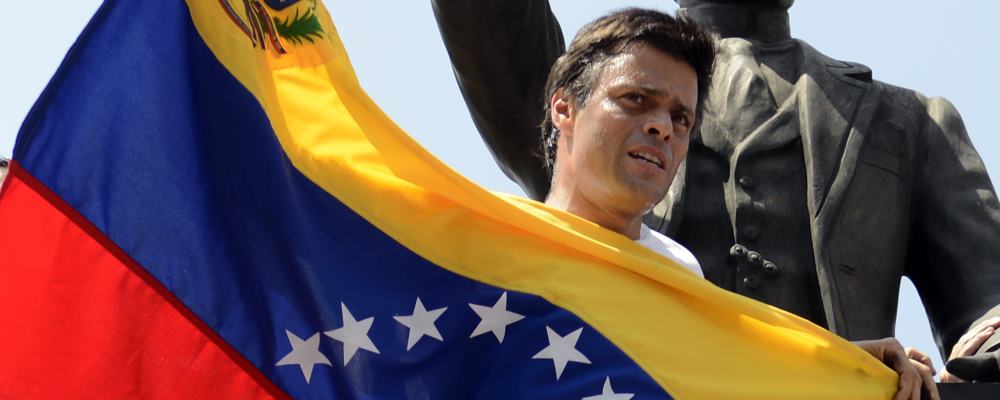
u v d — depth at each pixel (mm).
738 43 12375
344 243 10234
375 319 10109
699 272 10773
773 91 12203
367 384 10031
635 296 10305
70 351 9953
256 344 10031
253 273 10078
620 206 10453
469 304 10180
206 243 10055
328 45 10461
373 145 10367
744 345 10367
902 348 10641
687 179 12016
